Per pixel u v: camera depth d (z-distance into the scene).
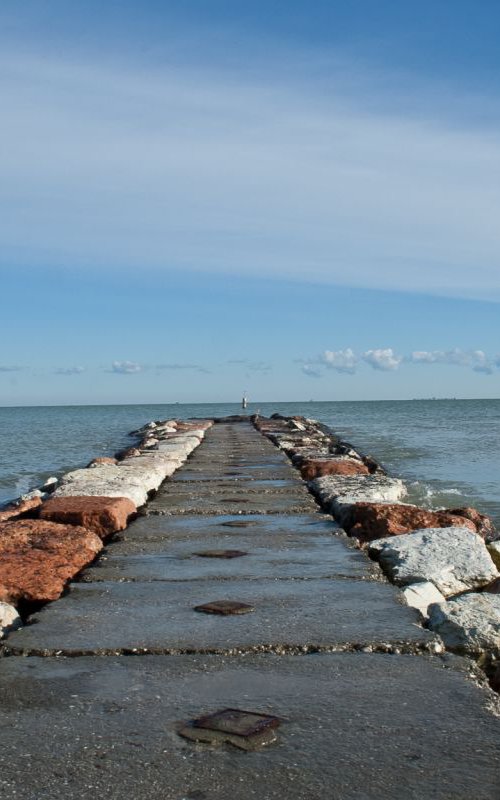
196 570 5.76
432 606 4.62
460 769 2.57
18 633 4.15
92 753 2.73
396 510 7.80
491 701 3.18
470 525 7.81
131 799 2.42
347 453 20.92
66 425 68.75
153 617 4.47
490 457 26.91
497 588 5.55
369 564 5.93
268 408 147.62
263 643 3.93
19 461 28.41
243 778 2.54
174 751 2.73
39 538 6.58
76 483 9.92
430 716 3.02
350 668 3.60
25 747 2.78
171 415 102.19
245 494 10.14
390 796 2.41
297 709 3.10
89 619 4.43
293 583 5.32
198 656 3.79
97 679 3.47
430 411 110.06
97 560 6.18
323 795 2.42
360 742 2.79
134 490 9.57
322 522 8.00
